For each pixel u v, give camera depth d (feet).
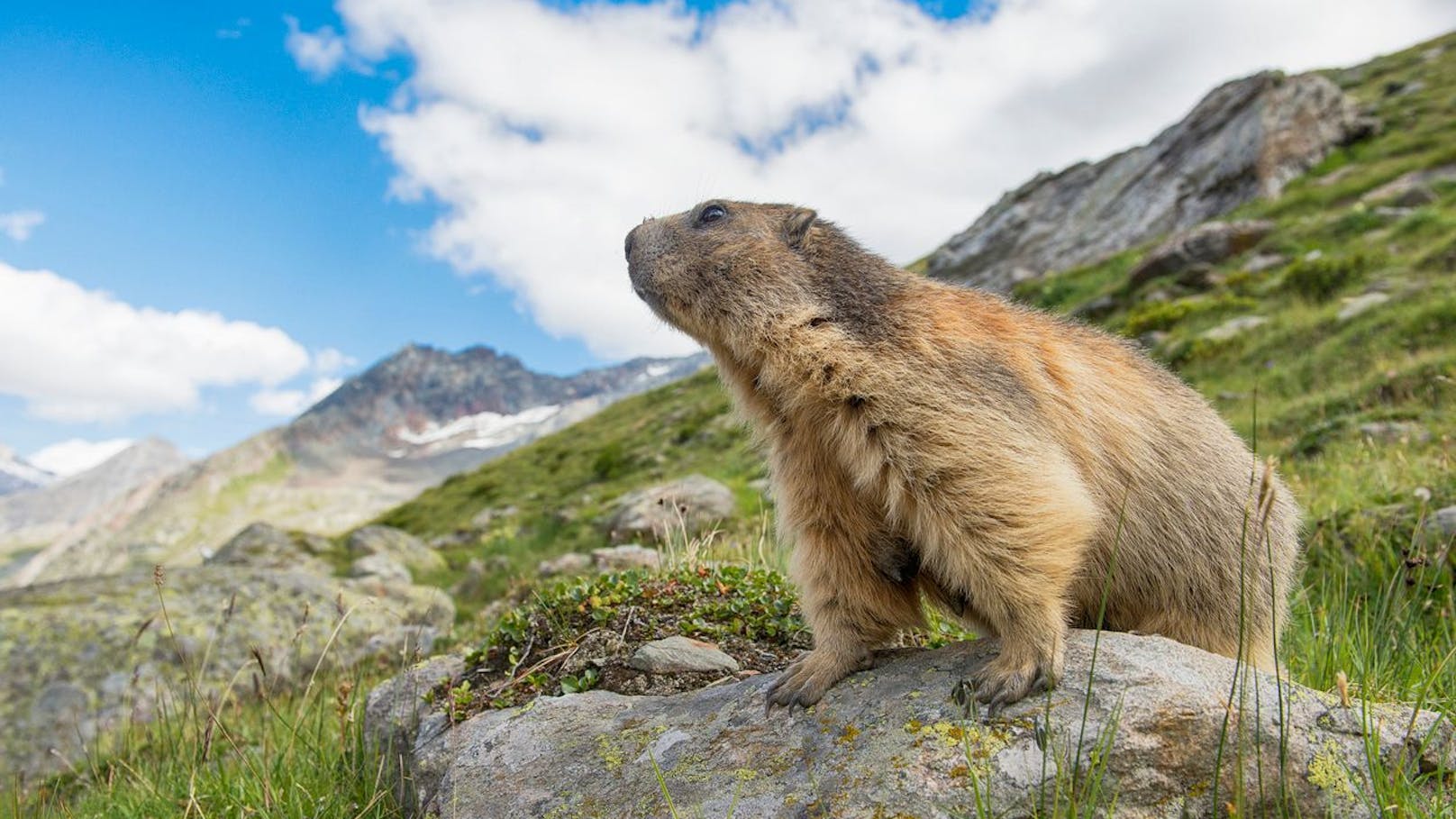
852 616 1.69
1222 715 1.31
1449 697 1.76
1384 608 2.38
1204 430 1.90
